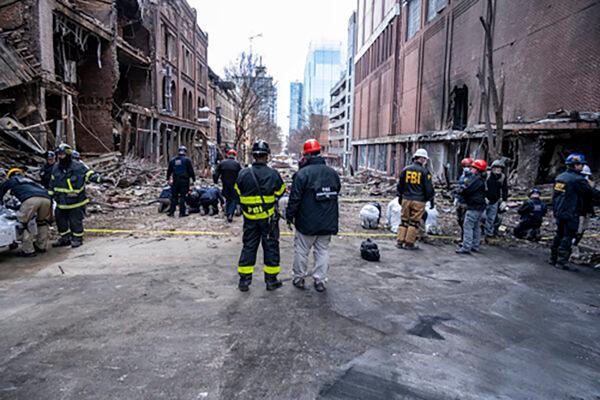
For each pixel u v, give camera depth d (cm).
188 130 3369
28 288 498
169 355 339
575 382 321
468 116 1931
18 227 638
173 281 534
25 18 1354
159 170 2047
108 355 337
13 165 1157
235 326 399
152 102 2500
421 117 2612
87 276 550
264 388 295
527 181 1438
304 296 491
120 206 1166
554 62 1338
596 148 1284
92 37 1877
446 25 2206
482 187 738
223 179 969
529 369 338
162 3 2609
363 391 295
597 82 1159
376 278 579
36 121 1374
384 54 3628
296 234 512
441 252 759
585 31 1205
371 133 4131
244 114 4056
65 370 313
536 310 475
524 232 891
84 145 1934
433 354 357
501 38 1656
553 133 1323
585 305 496
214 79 4762
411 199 758
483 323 431
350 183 2511
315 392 292
